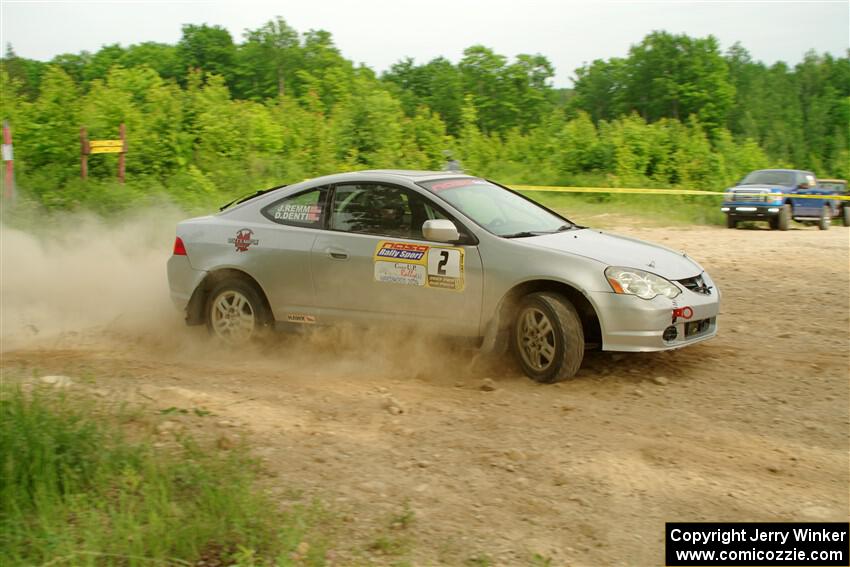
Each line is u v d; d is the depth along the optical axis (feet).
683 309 19.62
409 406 18.34
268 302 23.24
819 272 36.22
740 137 236.63
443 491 13.89
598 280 19.34
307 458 15.20
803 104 274.98
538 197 79.87
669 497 13.78
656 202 80.69
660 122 98.63
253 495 12.89
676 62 241.14
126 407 17.37
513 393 19.24
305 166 70.28
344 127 74.79
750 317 26.96
